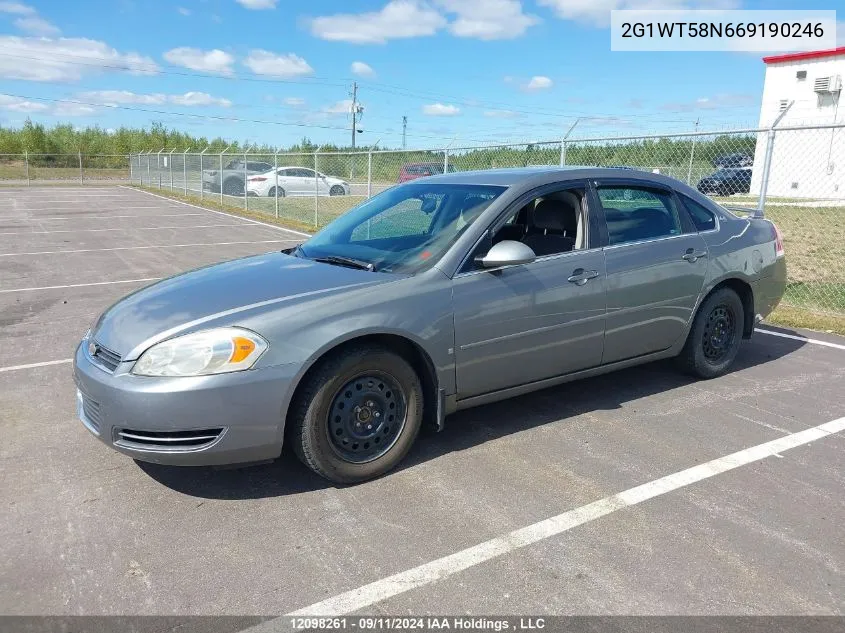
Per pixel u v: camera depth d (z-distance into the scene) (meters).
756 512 3.12
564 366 4.09
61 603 2.52
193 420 3.02
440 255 3.67
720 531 2.96
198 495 3.33
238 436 3.09
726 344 5.02
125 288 8.68
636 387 4.83
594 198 4.22
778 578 2.62
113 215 19.72
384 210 4.49
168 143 54.34
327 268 3.83
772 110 28.41
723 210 5.02
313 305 3.27
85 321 6.91
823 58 26.66
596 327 4.14
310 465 3.30
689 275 4.57
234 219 18.61
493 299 3.68
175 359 3.06
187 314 3.29
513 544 2.88
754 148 15.44
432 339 3.49
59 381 5.04
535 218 4.28
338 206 21.30
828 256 11.45
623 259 4.23
